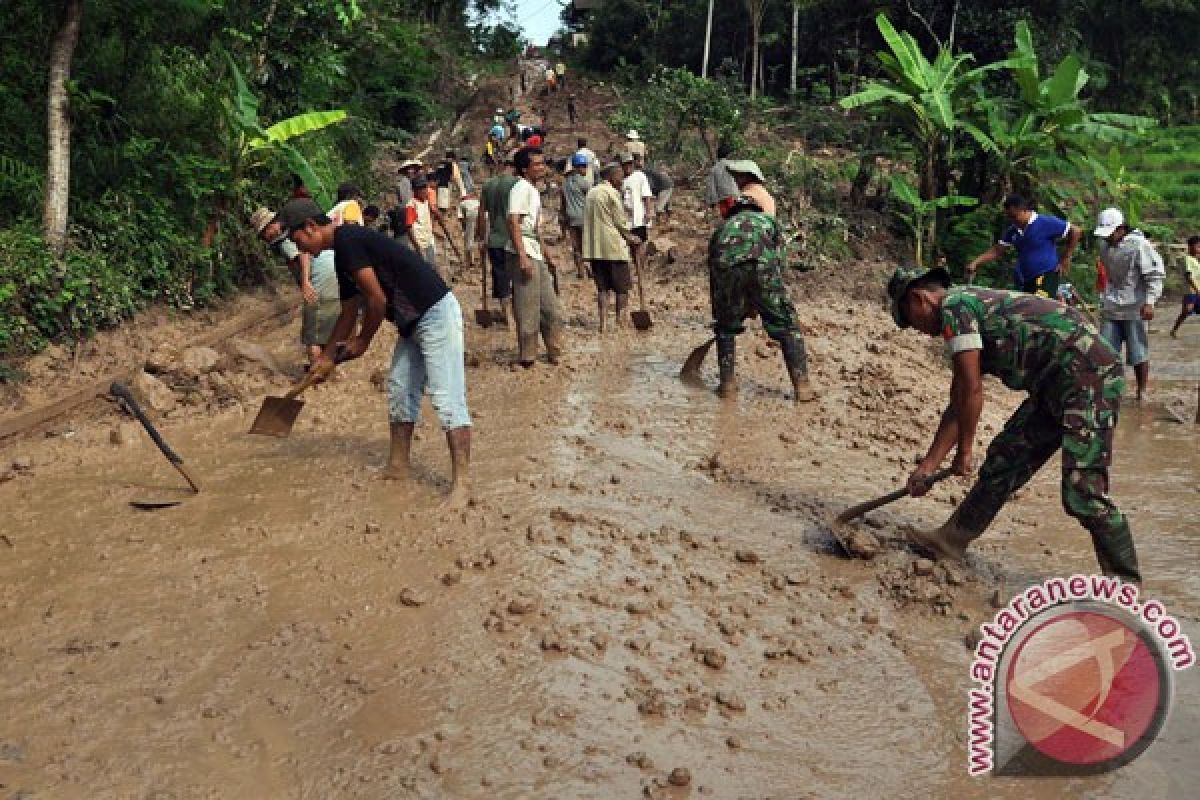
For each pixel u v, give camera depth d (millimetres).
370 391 7914
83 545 4965
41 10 9102
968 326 4512
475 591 4449
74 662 3889
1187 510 6059
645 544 5035
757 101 23547
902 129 17844
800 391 7723
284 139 10727
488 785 3188
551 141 31344
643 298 11031
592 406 7535
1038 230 9117
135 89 10273
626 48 49188
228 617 4242
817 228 16297
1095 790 3283
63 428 6871
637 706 3656
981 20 23031
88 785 3168
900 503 5793
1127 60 37938
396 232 10477
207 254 9859
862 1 29562
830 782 3293
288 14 12297
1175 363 12242
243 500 5535
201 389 7660
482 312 10281
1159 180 28969
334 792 3152
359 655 3941
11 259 7773
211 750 3357
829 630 4305
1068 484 4496
